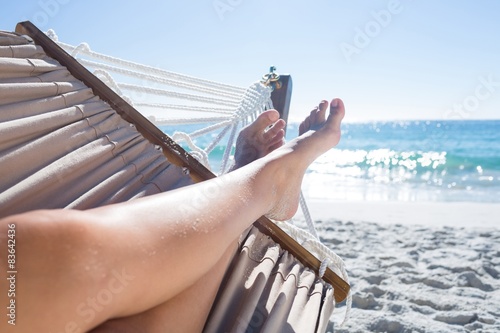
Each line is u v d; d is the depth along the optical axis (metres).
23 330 0.52
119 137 1.20
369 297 2.23
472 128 27.73
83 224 0.59
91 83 1.32
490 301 2.22
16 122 0.92
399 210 5.39
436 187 9.32
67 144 1.02
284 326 0.98
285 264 1.22
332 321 2.00
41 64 1.20
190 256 0.71
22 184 0.83
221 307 0.95
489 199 7.23
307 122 1.71
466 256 2.96
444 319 2.04
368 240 3.48
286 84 2.13
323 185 9.73
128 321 0.67
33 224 0.54
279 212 1.28
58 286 0.54
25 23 1.35
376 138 23.47
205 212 0.79
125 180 1.08
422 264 2.84
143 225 0.67
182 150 1.32
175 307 0.74
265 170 1.11
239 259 1.10
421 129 28.41
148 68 1.77
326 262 1.28
